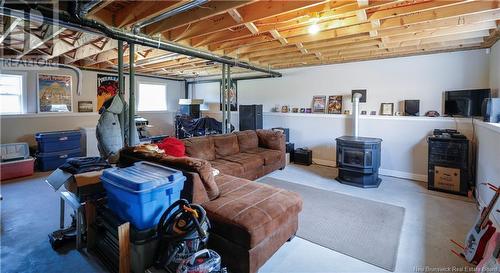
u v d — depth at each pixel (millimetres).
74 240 2465
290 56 5172
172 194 2074
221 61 4777
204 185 2328
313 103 6090
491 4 2582
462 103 4234
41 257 2236
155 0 2572
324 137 5805
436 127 4480
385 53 4797
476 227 2256
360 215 3137
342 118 5527
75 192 2277
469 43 3992
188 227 1834
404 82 4910
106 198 2371
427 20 2924
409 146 4758
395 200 3646
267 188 2686
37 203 3439
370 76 5273
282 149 5316
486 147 3215
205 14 2793
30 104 5680
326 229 2793
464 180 3840
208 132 6684
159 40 3492
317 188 4156
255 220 1969
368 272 2096
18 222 2883
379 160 4508
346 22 3131
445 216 3119
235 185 2777
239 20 2988
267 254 2084
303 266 2168
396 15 2809
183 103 7797
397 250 2398
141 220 1915
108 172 2139
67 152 5492
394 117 4859
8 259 2207
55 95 6023
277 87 6711
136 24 2967
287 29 3604
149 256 1944
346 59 5344
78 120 6344
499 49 3664
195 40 3994
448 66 4488
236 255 1960
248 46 4328
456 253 2340
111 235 2178
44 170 5160
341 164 4496
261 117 6504
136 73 7484
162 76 8164
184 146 3891
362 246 2467
